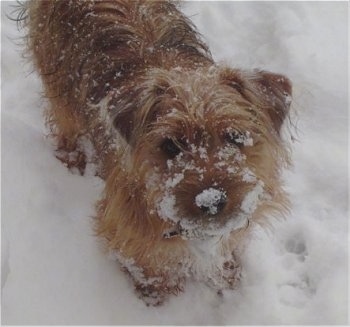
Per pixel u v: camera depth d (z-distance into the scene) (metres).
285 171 0.97
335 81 1.05
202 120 0.68
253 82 0.73
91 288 0.84
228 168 0.68
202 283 0.88
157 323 0.84
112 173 0.77
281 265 0.90
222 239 0.79
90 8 0.86
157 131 0.69
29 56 0.98
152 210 0.73
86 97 0.84
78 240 0.87
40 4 0.93
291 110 0.89
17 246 0.84
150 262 0.81
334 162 0.97
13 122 0.96
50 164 0.94
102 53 0.82
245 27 1.14
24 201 0.88
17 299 0.80
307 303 0.86
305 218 0.93
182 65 0.77
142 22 0.84
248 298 0.86
